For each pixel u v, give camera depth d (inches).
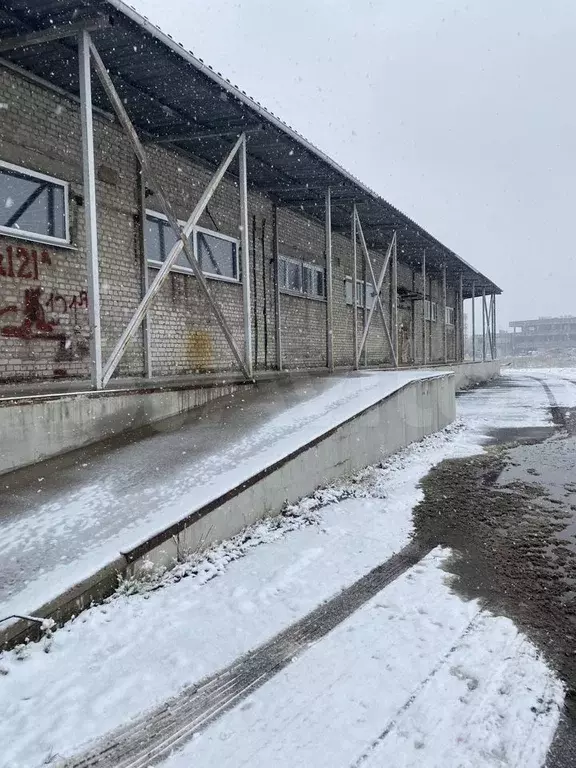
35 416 232.2
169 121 361.4
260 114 348.2
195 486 207.3
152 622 148.6
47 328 315.3
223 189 473.4
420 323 1053.2
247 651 135.3
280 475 235.0
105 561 157.9
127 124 287.6
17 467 225.3
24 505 191.0
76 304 331.9
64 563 156.5
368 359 808.3
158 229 404.2
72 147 330.0
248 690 120.1
